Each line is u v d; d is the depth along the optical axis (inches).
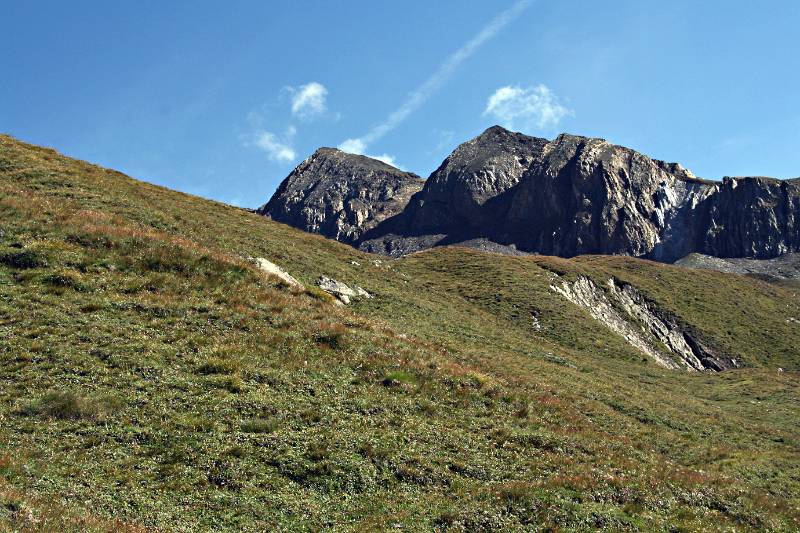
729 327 4042.8
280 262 1998.0
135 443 756.6
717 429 1589.6
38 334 986.1
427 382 1155.9
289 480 744.3
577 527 695.7
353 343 1249.4
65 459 689.6
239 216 2682.1
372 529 643.5
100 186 1999.3
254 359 1070.4
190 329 1130.0
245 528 627.2
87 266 1270.9
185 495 669.9
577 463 952.9
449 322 2103.8
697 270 5132.9
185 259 1413.6
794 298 4980.3
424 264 3742.6
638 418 1508.4
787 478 1207.6
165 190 2630.4
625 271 4751.5
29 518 502.0
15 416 765.3
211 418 843.4
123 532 531.8
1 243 1279.5
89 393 846.5
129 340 1030.4
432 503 736.3
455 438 954.1
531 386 1438.2
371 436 889.5
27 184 1779.0
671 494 865.5
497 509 717.3
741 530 773.9
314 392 1008.9
